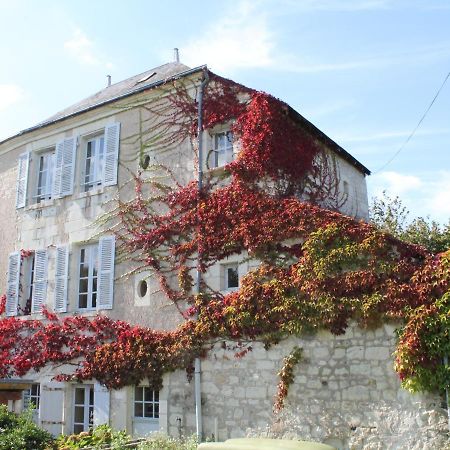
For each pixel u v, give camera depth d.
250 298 9.15
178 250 10.49
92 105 12.70
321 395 8.33
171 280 10.47
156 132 11.62
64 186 12.77
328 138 11.88
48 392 11.36
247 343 9.16
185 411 9.55
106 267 11.48
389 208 18.73
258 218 9.62
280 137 10.38
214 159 10.96
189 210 10.59
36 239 13.08
